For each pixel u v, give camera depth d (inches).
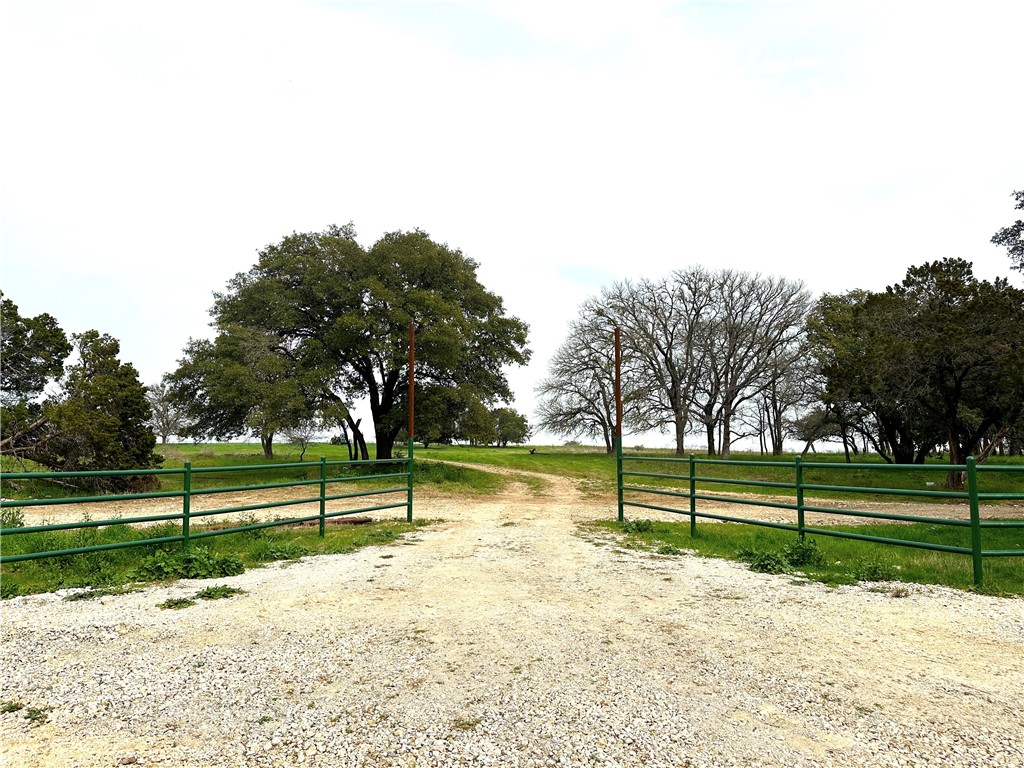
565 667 171.2
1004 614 222.8
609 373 1694.1
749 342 1675.7
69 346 989.8
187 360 1072.2
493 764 120.5
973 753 123.8
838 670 168.4
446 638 197.0
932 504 795.4
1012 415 918.4
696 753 124.3
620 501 529.3
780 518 651.5
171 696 152.1
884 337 964.0
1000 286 1001.5
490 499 805.2
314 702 148.6
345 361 1139.3
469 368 1219.9
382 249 1114.1
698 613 226.2
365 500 746.2
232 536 396.5
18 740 129.5
